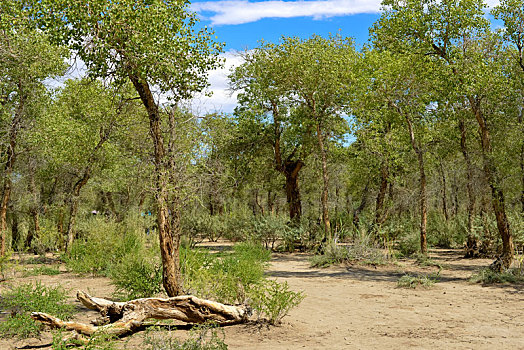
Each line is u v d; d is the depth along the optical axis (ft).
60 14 26.53
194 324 24.72
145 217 79.36
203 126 32.96
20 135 60.90
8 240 69.46
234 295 28.96
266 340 22.94
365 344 22.29
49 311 25.85
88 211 96.68
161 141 30.58
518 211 58.49
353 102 71.31
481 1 56.44
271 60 74.54
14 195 77.92
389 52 63.62
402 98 62.59
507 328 25.48
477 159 53.98
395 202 82.64
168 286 29.68
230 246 89.25
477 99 52.34
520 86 51.75
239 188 104.68
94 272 48.26
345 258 59.82
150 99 30.68
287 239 84.69
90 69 28.40
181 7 29.63
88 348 19.33
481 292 38.32
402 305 32.89
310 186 116.26
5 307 28.50
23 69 56.65
